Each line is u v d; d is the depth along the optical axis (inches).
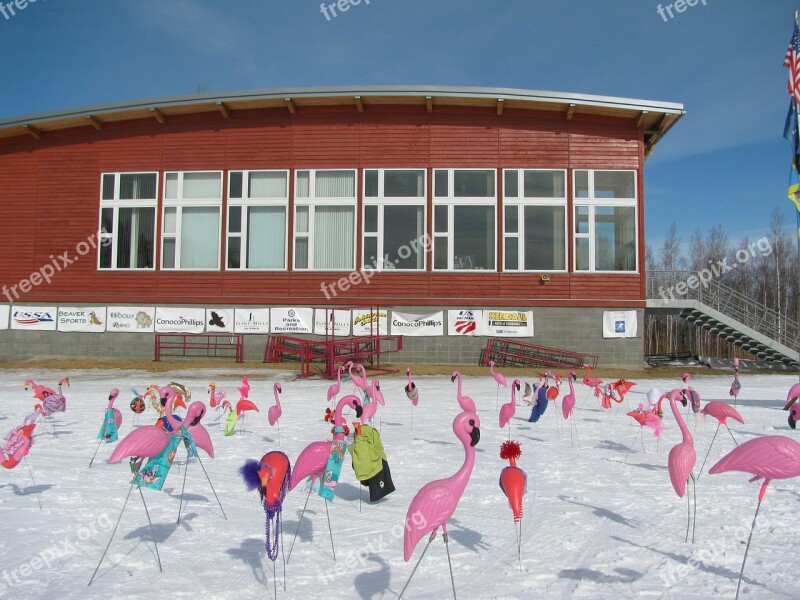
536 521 244.5
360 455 270.2
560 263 974.4
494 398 648.4
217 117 1013.2
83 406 569.9
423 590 180.7
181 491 291.3
